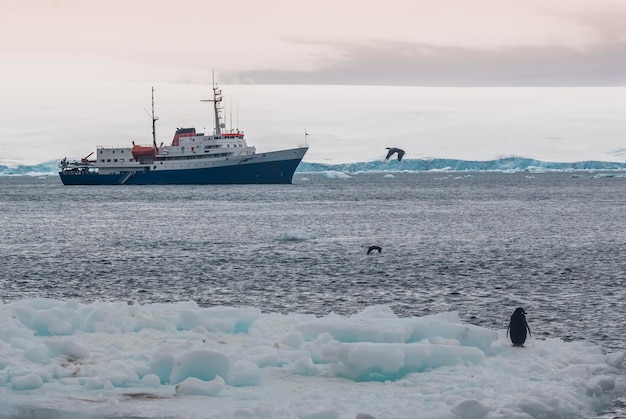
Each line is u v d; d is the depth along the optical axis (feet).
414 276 212.84
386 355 81.56
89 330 97.55
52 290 192.75
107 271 228.84
